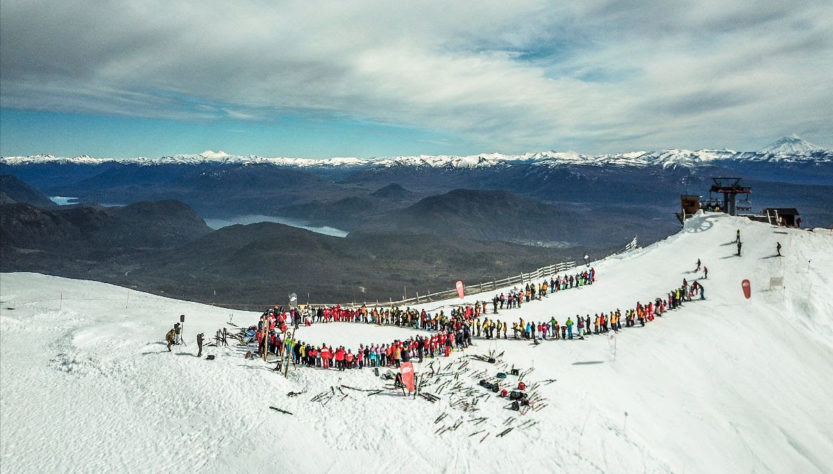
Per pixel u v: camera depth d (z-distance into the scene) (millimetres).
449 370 34875
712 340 40656
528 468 24953
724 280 53188
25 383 35125
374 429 28125
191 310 53375
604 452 26047
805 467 28797
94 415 31031
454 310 46250
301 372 34781
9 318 45812
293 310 46438
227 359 36406
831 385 37562
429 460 25672
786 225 69375
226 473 25562
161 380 33750
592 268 63375
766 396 34938
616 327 42531
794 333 43094
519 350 38844
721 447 28953
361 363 35594
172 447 27734
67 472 26172
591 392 32094
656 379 34906
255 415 29562
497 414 29141
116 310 50469
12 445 28406
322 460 26016
